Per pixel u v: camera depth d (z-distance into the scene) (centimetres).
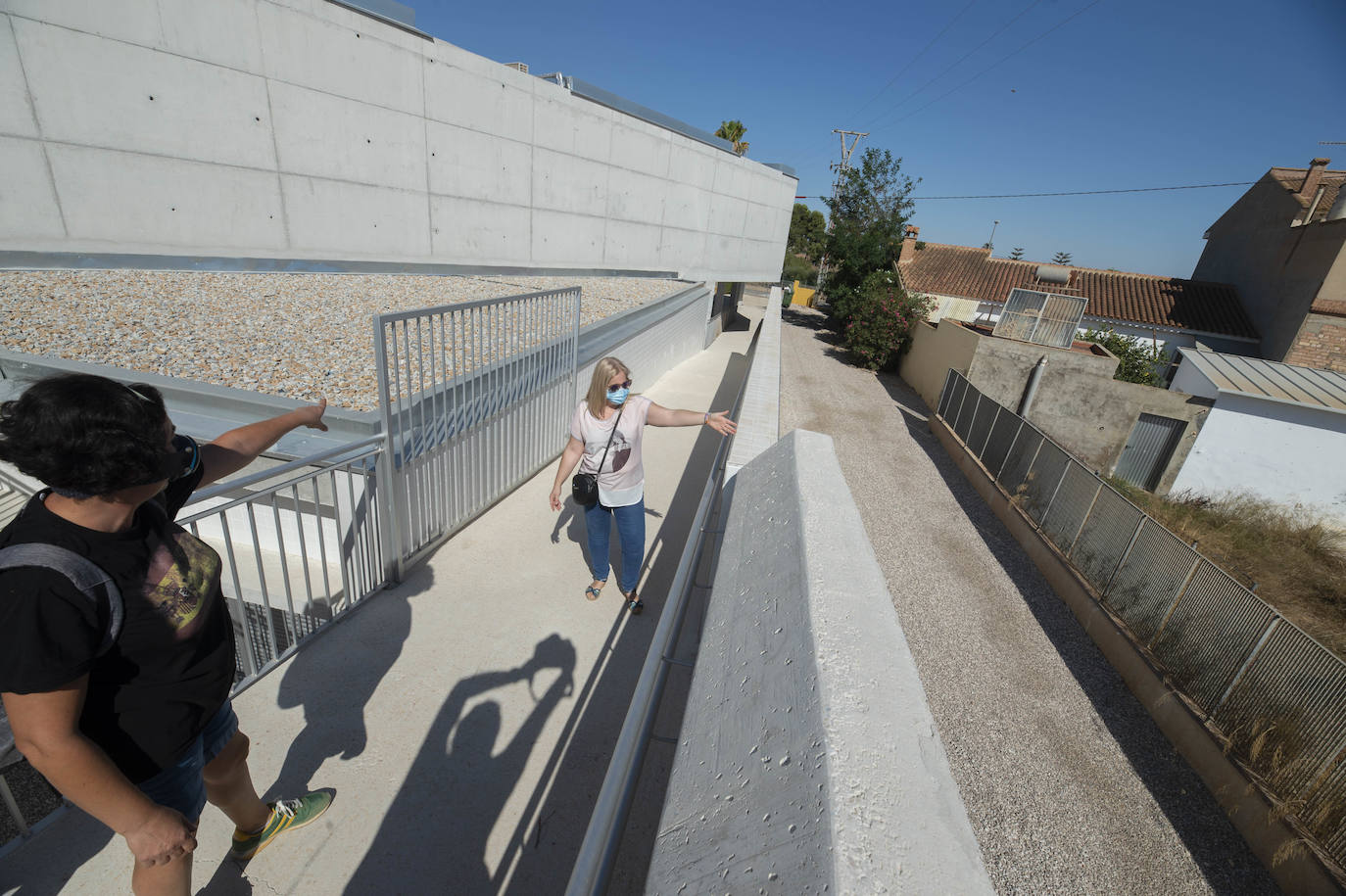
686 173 1672
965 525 865
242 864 190
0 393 378
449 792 226
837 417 1369
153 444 101
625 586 353
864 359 2097
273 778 221
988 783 429
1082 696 534
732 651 111
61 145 669
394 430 328
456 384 382
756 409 423
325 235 938
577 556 408
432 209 1084
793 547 123
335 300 673
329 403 391
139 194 736
